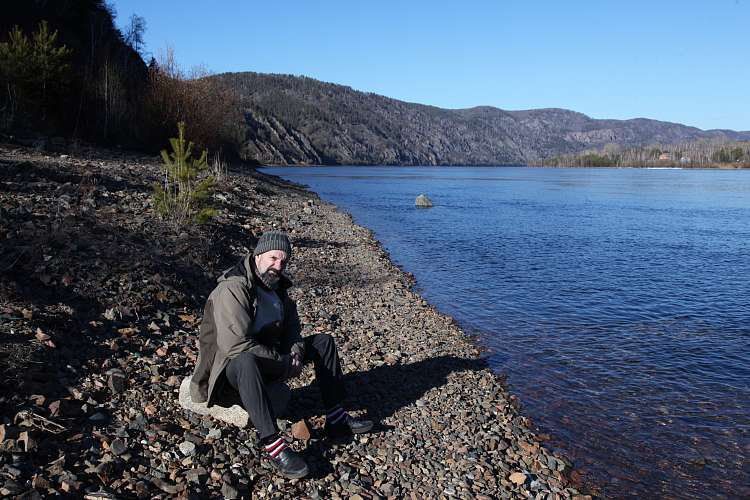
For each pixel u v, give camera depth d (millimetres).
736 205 37562
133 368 5031
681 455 5074
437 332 8312
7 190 9578
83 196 10516
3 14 27250
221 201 16125
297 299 9266
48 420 3828
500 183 73250
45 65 21500
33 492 3080
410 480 4195
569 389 6496
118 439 3854
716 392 6516
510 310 10000
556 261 15203
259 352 4047
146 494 3387
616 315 9828
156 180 15211
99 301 6113
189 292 7406
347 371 6328
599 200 41750
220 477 3742
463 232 21109
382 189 50094
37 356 4570
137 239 8547
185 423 4305
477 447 4855
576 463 4855
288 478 3893
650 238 20453
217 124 33031
